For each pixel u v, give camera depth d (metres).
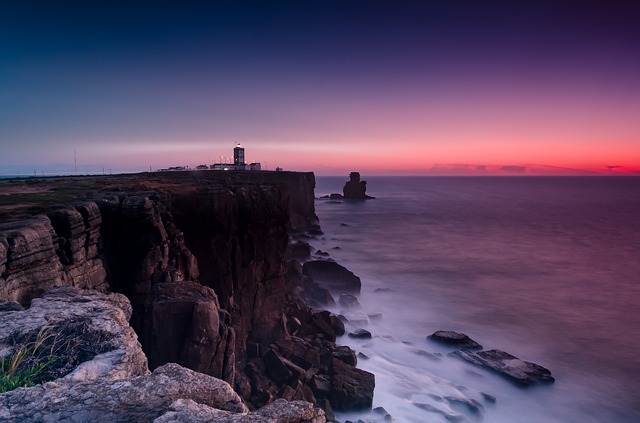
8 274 15.75
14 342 7.59
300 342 39.72
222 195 38.97
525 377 39.34
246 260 40.34
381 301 63.12
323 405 30.81
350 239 121.12
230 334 24.73
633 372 43.06
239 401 5.89
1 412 5.15
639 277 83.56
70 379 6.42
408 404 34.12
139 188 47.97
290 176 128.12
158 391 5.78
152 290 25.89
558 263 96.31
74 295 10.87
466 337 47.06
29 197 34.84
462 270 86.31
